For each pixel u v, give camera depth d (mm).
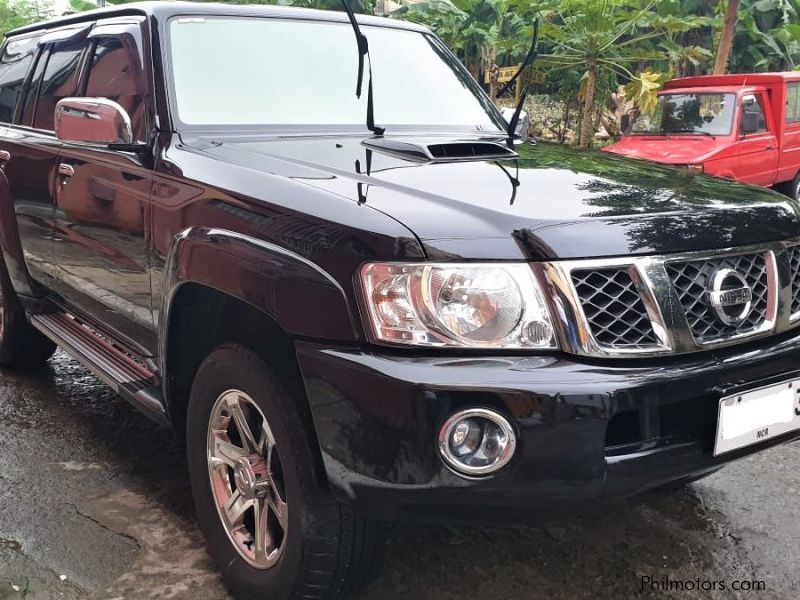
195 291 2430
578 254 1893
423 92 3371
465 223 1934
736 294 2064
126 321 2959
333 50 3279
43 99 3756
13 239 3830
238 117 2852
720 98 9820
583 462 1813
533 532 2764
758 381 2074
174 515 2834
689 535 2748
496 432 1796
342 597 2221
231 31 3105
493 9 14289
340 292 1905
